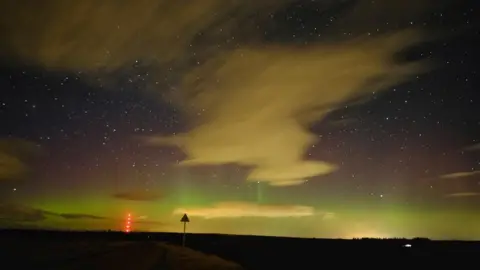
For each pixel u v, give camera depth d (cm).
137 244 3544
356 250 4156
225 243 5312
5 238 4416
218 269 2134
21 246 3138
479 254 3750
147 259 2361
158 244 3528
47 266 1942
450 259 3162
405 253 3800
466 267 2655
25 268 1864
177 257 2573
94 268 1917
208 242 5616
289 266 2597
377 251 3956
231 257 3153
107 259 2275
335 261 2975
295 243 5850
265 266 2553
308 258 3181
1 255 2403
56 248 2998
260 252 3769
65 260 2200
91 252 2686
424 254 3628
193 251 3119
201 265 2248
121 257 2388
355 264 2770
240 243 5359
